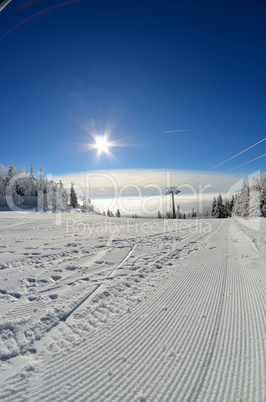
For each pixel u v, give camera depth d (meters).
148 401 1.52
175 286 3.74
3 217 16.31
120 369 1.83
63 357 1.99
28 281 3.93
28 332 2.36
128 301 3.16
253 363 1.85
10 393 1.59
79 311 2.83
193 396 1.55
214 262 5.29
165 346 2.13
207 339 2.22
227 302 3.06
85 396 1.57
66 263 5.14
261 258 5.36
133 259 5.65
